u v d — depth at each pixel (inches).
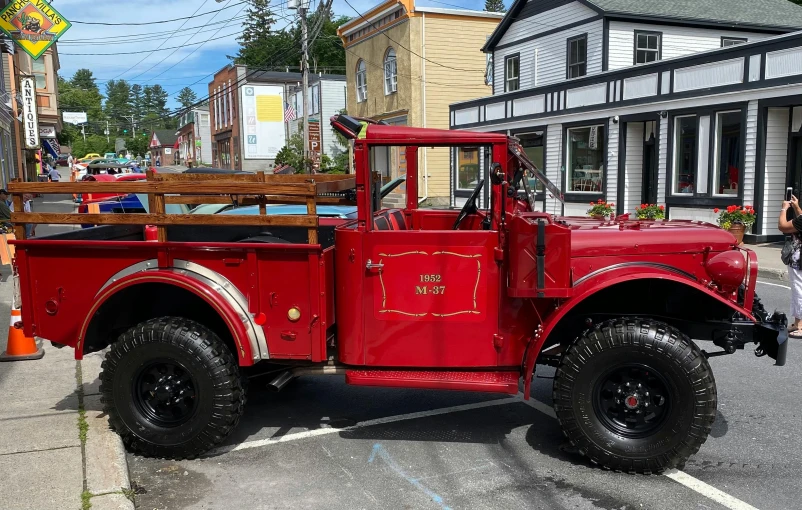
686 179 615.2
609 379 151.0
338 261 162.1
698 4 786.2
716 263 154.6
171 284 158.9
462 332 159.3
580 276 157.8
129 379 159.8
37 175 1359.5
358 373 163.0
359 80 1245.1
